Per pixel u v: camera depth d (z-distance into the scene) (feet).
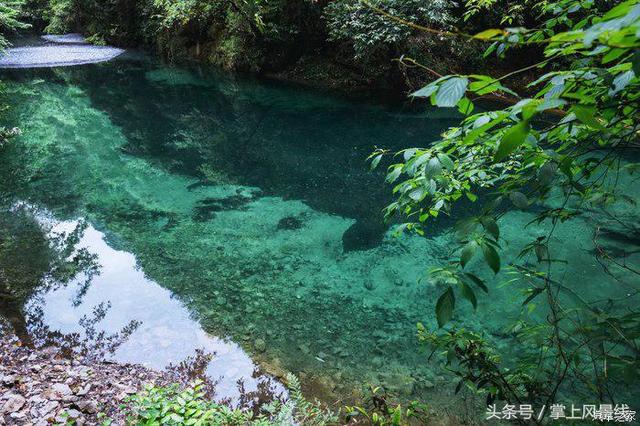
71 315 12.35
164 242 16.71
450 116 30.60
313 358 10.70
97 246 16.40
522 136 2.60
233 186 22.02
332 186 21.57
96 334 11.55
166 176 23.50
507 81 29.17
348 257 15.31
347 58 37.68
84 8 67.51
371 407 9.10
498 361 6.04
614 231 14.47
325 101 35.86
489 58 31.27
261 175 23.30
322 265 14.92
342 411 9.02
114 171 24.18
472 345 5.92
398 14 29.58
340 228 17.43
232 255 15.71
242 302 13.03
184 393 8.31
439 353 10.59
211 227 17.85
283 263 15.11
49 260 15.33
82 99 38.63
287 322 12.09
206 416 7.89
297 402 8.79
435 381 9.75
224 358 10.71
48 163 25.02
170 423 7.66
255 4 39.04
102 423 7.84
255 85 41.55
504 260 13.79
